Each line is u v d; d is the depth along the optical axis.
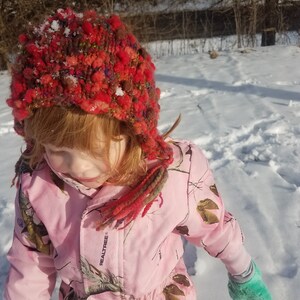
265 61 5.41
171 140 1.40
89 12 1.10
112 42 1.05
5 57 6.04
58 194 1.30
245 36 7.52
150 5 7.53
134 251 1.28
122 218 1.24
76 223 1.29
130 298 1.35
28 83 1.06
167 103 4.21
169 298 1.42
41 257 1.38
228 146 3.25
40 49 1.05
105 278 1.31
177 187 1.29
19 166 1.36
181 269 1.49
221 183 2.76
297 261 2.05
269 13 7.59
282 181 2.73
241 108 3.94
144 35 7.11
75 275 1.34
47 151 1.16
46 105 1.05
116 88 1.05
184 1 7.82
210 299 1.88
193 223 1.35
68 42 1.04
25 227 1.35
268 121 3.62
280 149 3.14
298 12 7.82
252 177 2.81
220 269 2.03
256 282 1.53
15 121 1.19
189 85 4.70
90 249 1.28
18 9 6.28
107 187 1.25
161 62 5.80
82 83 1.02
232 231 1.43
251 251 2.13
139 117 1.10
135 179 1.23
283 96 4.16
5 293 1.42
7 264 2.26
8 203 2.71
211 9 7.82
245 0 7.46
